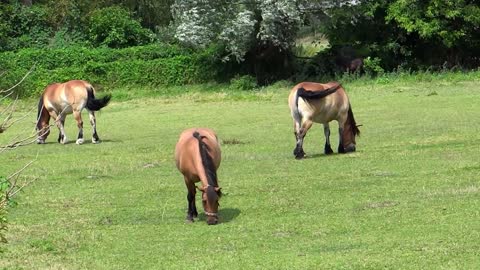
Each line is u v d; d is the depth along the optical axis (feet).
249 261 30.71
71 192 48.06
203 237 35.45
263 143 67.15
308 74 130.00
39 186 50.49
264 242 33.91
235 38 123.03
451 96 95.20
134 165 57.72
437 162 51.13
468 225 34.01
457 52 129.70
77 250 34.55
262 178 49.14
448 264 28.55
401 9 122.31
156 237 36.14
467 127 68.13
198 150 36.81
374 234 33.88
